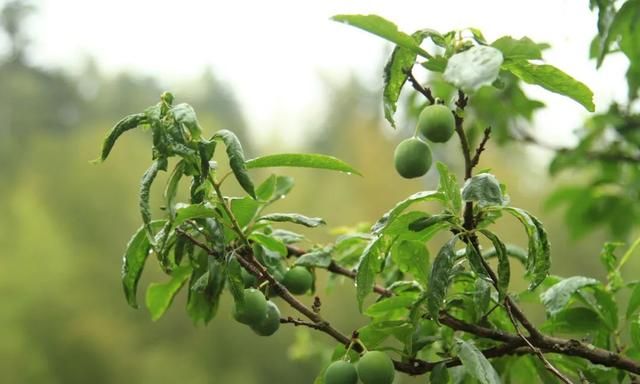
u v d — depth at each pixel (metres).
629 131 2.20
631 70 1.94
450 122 1.43
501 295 1.43
